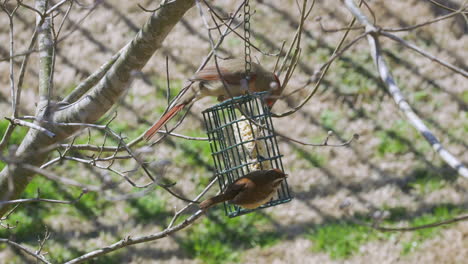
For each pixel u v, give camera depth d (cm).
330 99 1423
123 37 1549
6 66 1495
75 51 1523
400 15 1559
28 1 1591
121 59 737
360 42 1509
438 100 1411
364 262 1128
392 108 1403
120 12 1592
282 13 1557
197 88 789
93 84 803
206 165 1301
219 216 1213
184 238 1186
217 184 1270
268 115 720
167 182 1270
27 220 1197
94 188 539
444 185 1241
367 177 1283
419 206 1212
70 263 688
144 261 1155
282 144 1351
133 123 1373
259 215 1220
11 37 693
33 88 1451
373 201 1233
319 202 1244
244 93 757
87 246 1173
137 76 660
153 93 1431
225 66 765
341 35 1516
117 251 1173
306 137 1361
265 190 632
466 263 1098
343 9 1553
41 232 1184
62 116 740
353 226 1186
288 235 1184
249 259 1148
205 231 1192
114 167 1298
